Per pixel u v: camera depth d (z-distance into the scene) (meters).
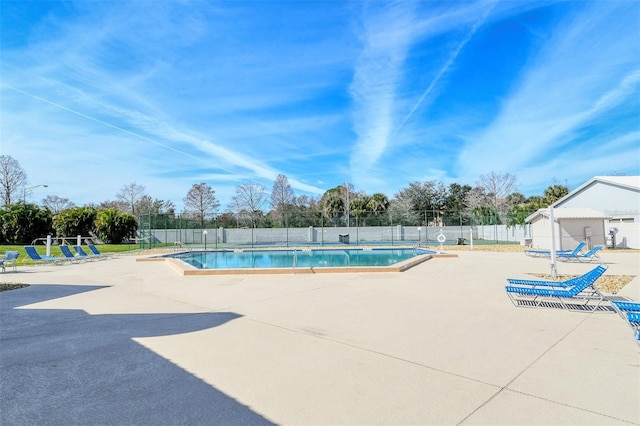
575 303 6.60
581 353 3.93
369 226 33.84
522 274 10.88
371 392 3.03
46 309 6.48
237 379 3.32
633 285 8.53
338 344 4.34
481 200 50.50
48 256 16.22
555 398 2.88
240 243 32.03
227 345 4.33
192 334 4.82
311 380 3.29
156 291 8.38
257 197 49.97
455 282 9.31
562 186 47.94
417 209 50.84
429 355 3.92
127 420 2.60
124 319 5.69
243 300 7.16
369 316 5.75
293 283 9.28
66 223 30.67
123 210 53.03
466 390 3.04
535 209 40.22
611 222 25.05
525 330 4.86
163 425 2.53
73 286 9.24
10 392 3.08
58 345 4.38
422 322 5.34
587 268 12.26
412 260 13.50
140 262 16.28
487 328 4.98
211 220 32.41
